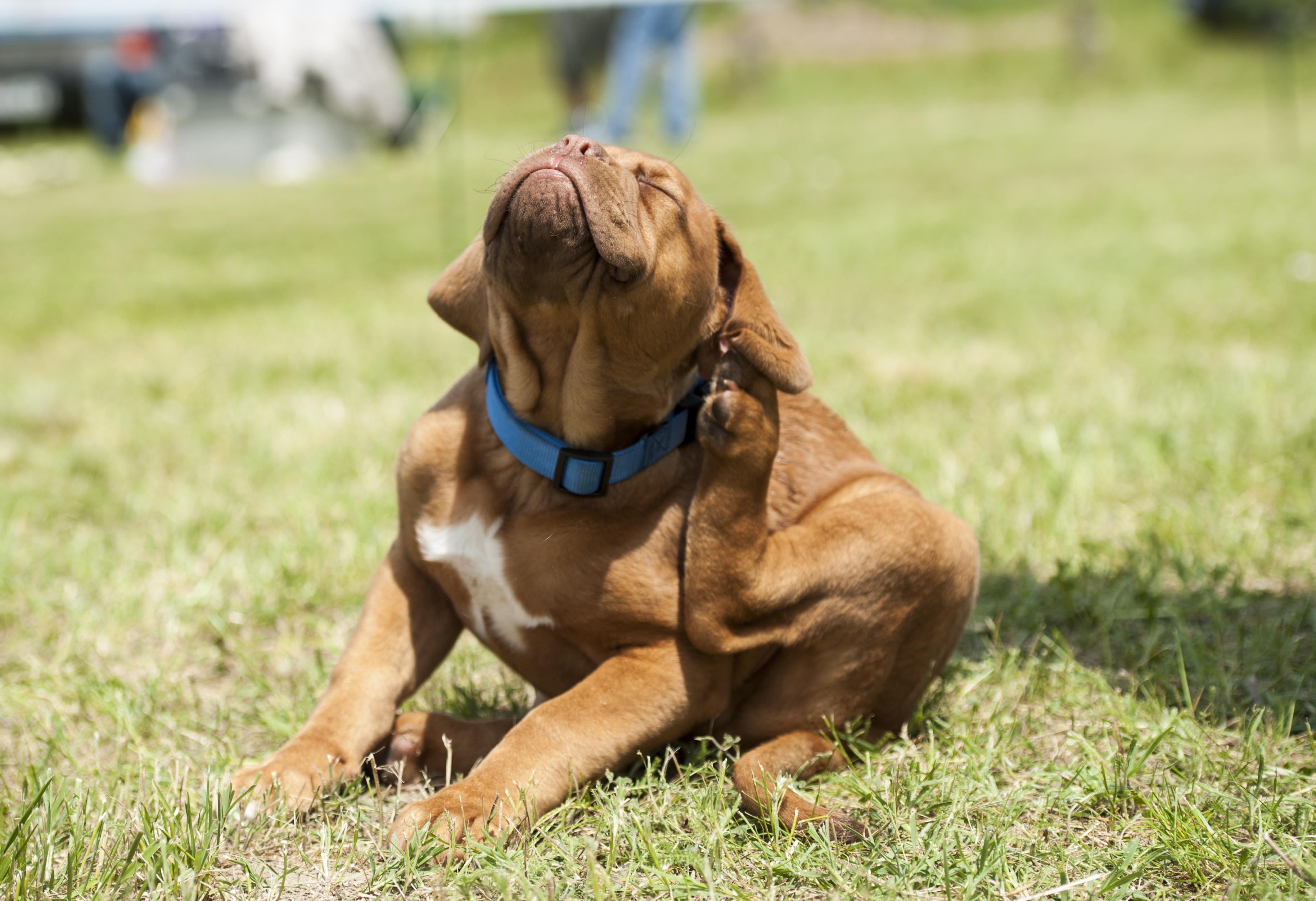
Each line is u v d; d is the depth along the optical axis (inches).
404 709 141.3
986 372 289.0
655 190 120.3
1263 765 118.0
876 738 133.4
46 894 98.0
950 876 103.0
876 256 462.9
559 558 119.0
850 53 1350.9
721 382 115.7
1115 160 761.0
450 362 318.3
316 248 536.7
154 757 127.2
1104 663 154.1
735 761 120.3
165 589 178.1
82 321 396.2
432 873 102.6
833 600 124.3
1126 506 207.0
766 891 102.3
